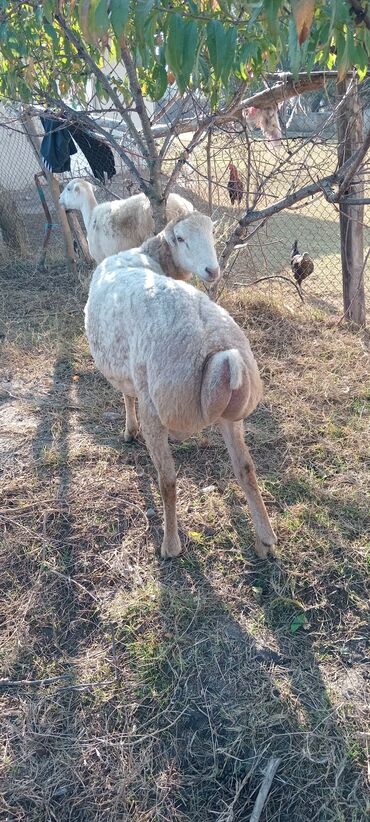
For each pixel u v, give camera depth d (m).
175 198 4.88
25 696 2.62
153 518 3.49
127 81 4.70
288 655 2.67
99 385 5.08
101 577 3.12
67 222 8.00
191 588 3.01
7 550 3.31
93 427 4.43
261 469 3.82
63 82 4.67
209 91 3.69
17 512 3.58
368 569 3.03
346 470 3.76
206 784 2.28
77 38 4.03
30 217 11.75
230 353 2.50
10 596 3.08
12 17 3.80
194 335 2.65
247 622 2.83
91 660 2.73
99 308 3.31
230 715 2.45
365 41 2.00
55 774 2.34
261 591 2.98
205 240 3.66
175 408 2.70
